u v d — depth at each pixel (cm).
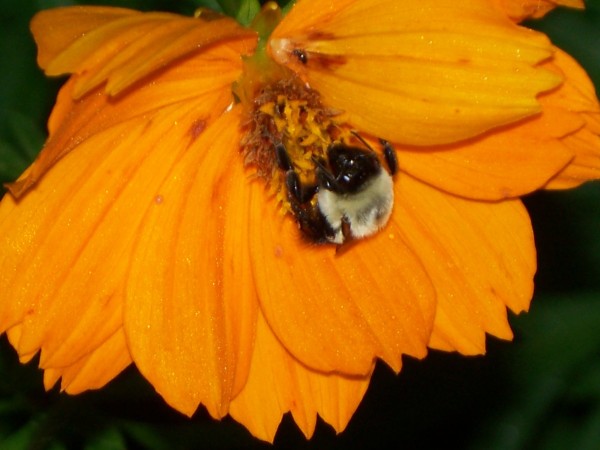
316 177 16
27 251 15
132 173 15
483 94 15
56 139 14
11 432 19
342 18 15
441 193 16
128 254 15
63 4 19
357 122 15
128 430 19
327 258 16
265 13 15
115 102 15
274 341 16
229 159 16
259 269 16
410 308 16
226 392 15
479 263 16
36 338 15
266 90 15
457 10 15
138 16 14
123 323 15
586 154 15
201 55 15
